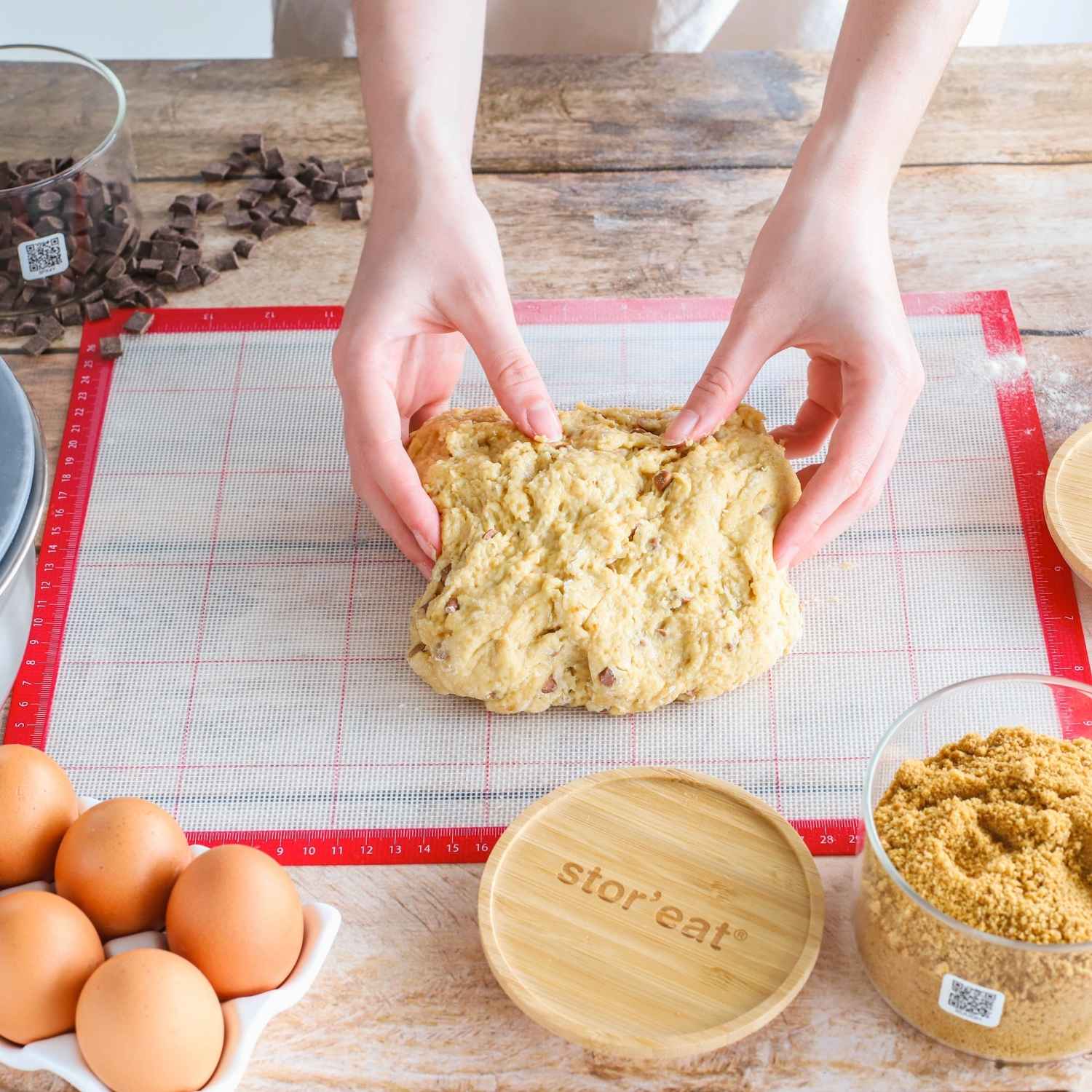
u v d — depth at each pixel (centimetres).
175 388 94
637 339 94
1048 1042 70
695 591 81
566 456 83
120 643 85
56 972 69
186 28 167
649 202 100
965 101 104
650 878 76
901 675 83
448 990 74
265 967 71
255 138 104
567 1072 72
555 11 115
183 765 81
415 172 84
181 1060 68
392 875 78
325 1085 72
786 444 88
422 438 86
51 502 90
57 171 98
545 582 80
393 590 86
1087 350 93
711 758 81
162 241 99
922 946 69
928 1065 72
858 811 79
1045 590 85
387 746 81
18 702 83
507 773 80
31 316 97
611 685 80
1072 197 99
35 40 167
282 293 98
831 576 86
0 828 72
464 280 83
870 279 82
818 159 83
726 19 118
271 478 90
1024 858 70
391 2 85
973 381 92
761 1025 72
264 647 85
